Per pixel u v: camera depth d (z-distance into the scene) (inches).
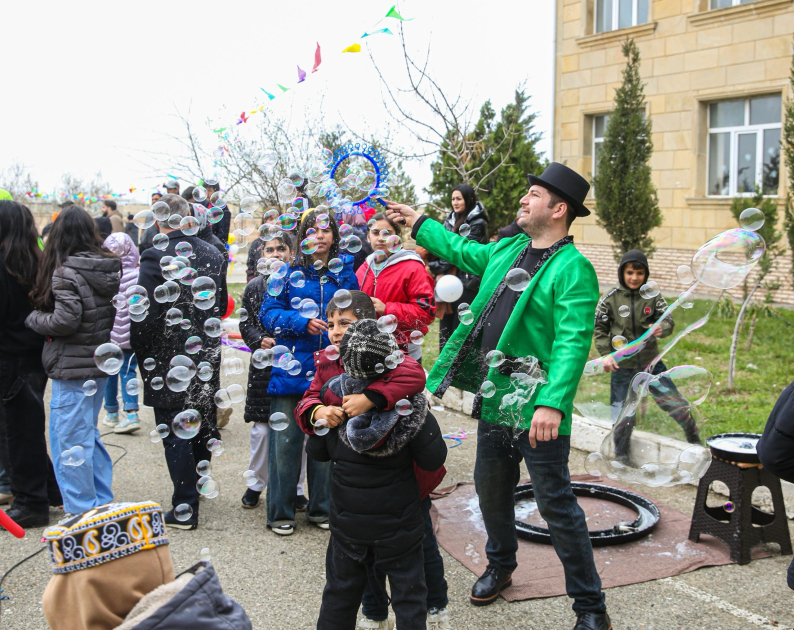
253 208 119.5
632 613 102.2
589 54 474.6
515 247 102.9
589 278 94.1
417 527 83.2
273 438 131.6
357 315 89.7
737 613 101.9
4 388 131.4
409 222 113.0
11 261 128.6
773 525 118.8
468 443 183.8
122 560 49.5
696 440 130.2
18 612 104.6
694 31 421.4
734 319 323.0
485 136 310.8
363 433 78.0
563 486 93.0
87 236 130.3
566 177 95.0
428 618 93.9
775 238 294.0
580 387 179.0
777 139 403.2
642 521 132.0
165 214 127.7
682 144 435.2
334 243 127.0
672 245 444.8
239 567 118.7
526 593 107.6
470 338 101.9
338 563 84.1
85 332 128.7
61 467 130.5
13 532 84.3
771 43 390.6
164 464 172.7
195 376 135.1
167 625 47.6
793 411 71.8
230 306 266.8
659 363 161.9
